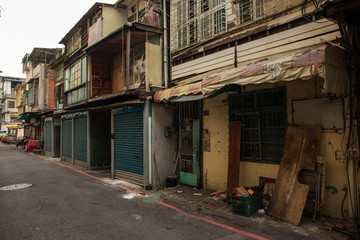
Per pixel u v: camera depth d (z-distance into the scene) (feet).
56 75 67.31
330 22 16.57
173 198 22.81
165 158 28.45
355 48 14.55
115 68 39.52
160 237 14.78
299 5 18.08
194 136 26.63
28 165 46.06
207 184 25.23
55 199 22.97
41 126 78.69
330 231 14.61
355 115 15.38
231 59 23.13
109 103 37.93
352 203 15.35
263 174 20.52
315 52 13.21
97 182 31.01
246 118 22.08
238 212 17.81
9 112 146.51
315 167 16.62
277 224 15.89
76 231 15.61
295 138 17.88
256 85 21.15
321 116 17.13
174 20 29.63
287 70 14.16
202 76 25.89
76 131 47.03
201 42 25.85
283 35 19.25
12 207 20.39
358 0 12.07
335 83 13.97
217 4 24.49
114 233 15.34
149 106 27.53
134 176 29.45
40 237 14.66
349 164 15.52
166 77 30.17
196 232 15.51
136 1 37.01
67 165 46.55
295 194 16.48
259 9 20.99
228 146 23.30
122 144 31.96
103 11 37.27
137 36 30.91
